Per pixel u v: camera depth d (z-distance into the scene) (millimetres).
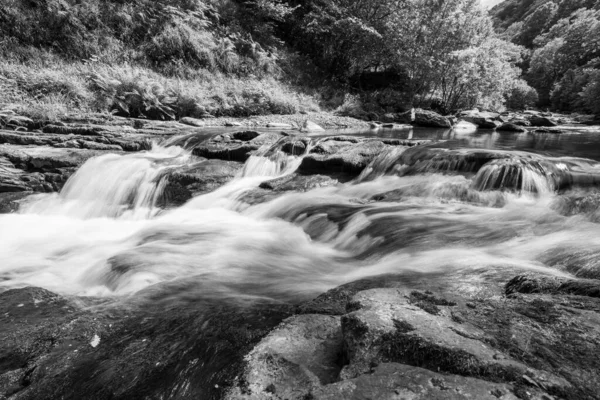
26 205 7879
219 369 2312
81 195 8414
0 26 14906
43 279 4555
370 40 24703
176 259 4676
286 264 4598
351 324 2111
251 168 8727
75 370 2508
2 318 3344
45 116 11992
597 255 3447
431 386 1616
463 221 5098
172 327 2957
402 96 24594
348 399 1575
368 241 4941
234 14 23625
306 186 7469
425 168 7184
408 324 2062
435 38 23688
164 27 18859
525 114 30172
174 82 16734
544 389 1588
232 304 3344
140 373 2414
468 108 25688
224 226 6191
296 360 2080
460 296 2586
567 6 86375
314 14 24156
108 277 4328
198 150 9703
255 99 18234
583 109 41344
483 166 6293
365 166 7844
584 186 5828
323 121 17578
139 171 8469
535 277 2865
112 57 16906
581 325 2070
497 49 26203
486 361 1735
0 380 2459
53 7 16094
